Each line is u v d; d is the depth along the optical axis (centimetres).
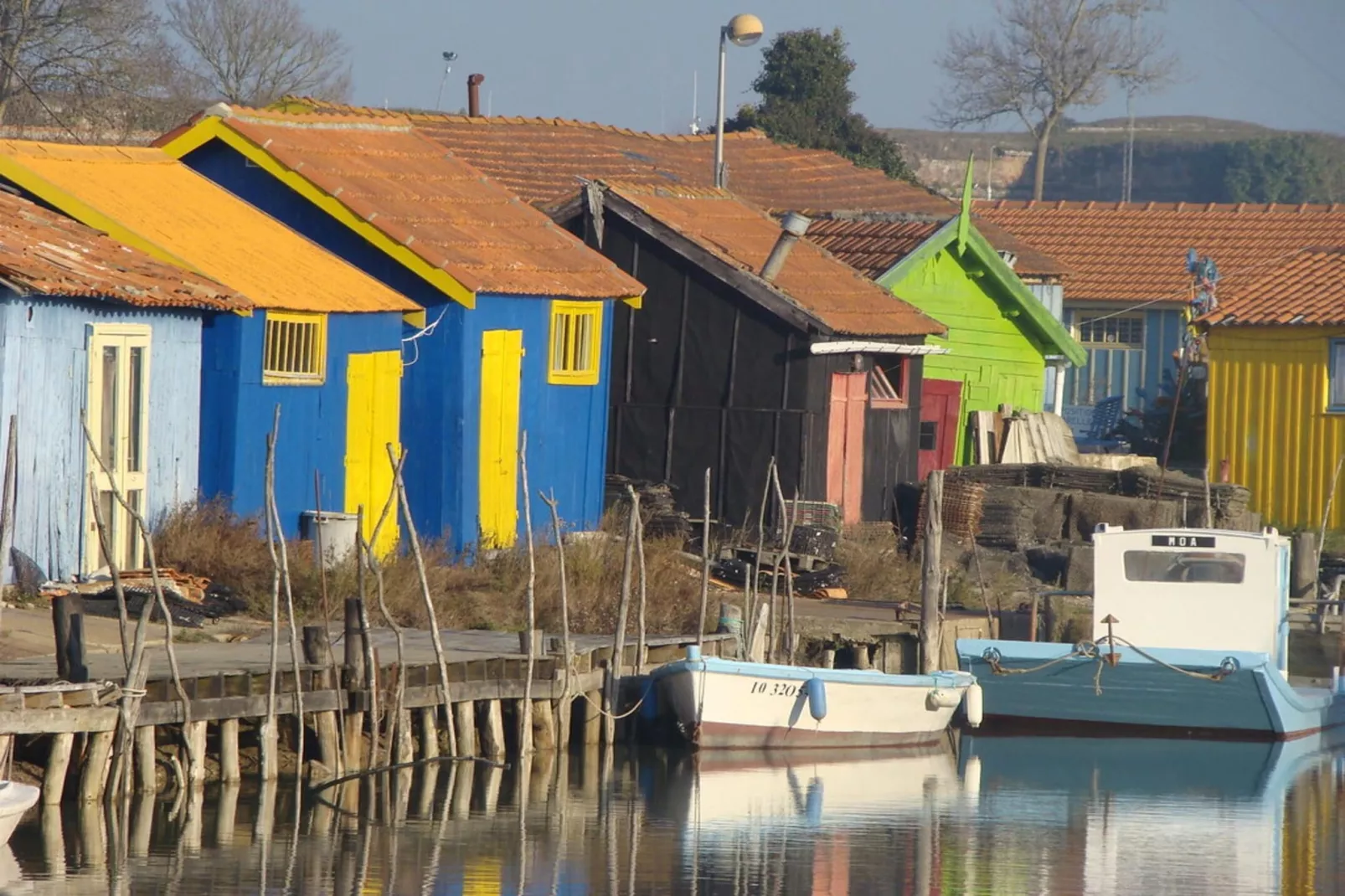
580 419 11238
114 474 8294
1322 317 14300
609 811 7306
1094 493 12788
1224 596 9550
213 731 7406
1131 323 19300
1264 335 14575
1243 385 14662
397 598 8788
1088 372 19375
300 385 9219
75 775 6712
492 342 10362
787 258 12862
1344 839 7444
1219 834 7481
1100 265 19812
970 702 9200
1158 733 9594
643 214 12075
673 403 12050
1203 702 9412
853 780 8262
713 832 7100
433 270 10062
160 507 8612
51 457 7944
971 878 6650
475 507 10225
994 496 12644
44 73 18125
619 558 9969
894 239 14325
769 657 9100
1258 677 9200
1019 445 14600
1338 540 13775
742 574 10700
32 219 8581
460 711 7725
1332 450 14350
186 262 8925
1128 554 9638
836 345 11800
